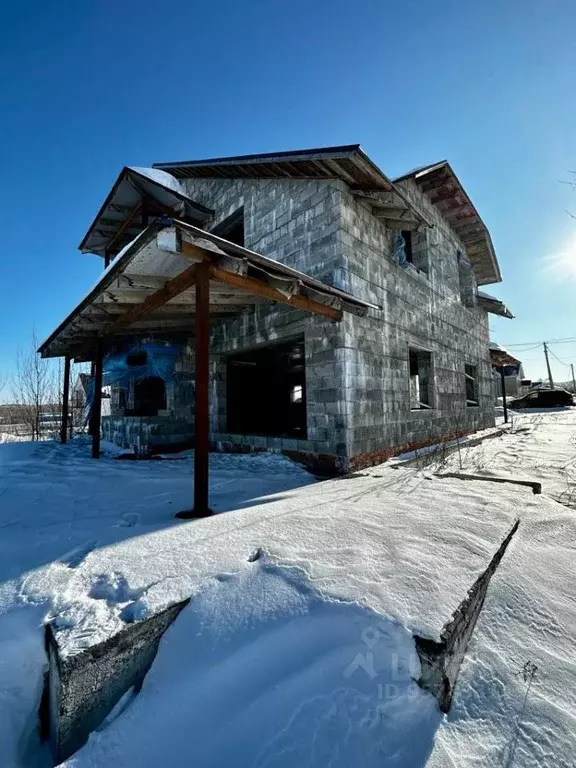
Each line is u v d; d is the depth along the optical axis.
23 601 1.79
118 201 8.59
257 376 9.19
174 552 2.10
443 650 1.44
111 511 3.21
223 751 1.26
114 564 2.00
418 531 2.40
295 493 3.53
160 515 3.05
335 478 4.29
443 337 8.45
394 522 2.54
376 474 4.46
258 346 6.57
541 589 2.16
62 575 1.97
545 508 3.15
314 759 1.23
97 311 4.87
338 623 1.57
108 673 1.46
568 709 1.50
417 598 1.68
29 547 2.39
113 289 3.96
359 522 2.52
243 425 8.84
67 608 1.70
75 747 1.35
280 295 3.98
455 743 1.34
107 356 8.45
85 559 2.10
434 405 7.75
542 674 1.65
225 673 1.47
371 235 6.06
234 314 6.79
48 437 12.34
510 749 1.35
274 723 1.32
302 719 1.33
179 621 1.66
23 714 1.53
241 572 1.88
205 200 8.73
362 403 5.36
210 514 3.00
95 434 6.39
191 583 1.80
